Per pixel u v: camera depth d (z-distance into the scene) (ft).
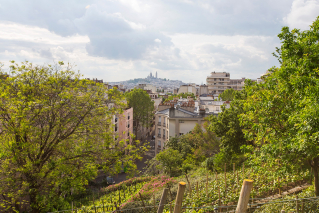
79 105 55.77
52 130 52.65
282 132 32.91
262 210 33.71
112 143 60.49
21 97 45.57
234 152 65.21
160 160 88.22
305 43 32.14
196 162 91.97
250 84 47.03
